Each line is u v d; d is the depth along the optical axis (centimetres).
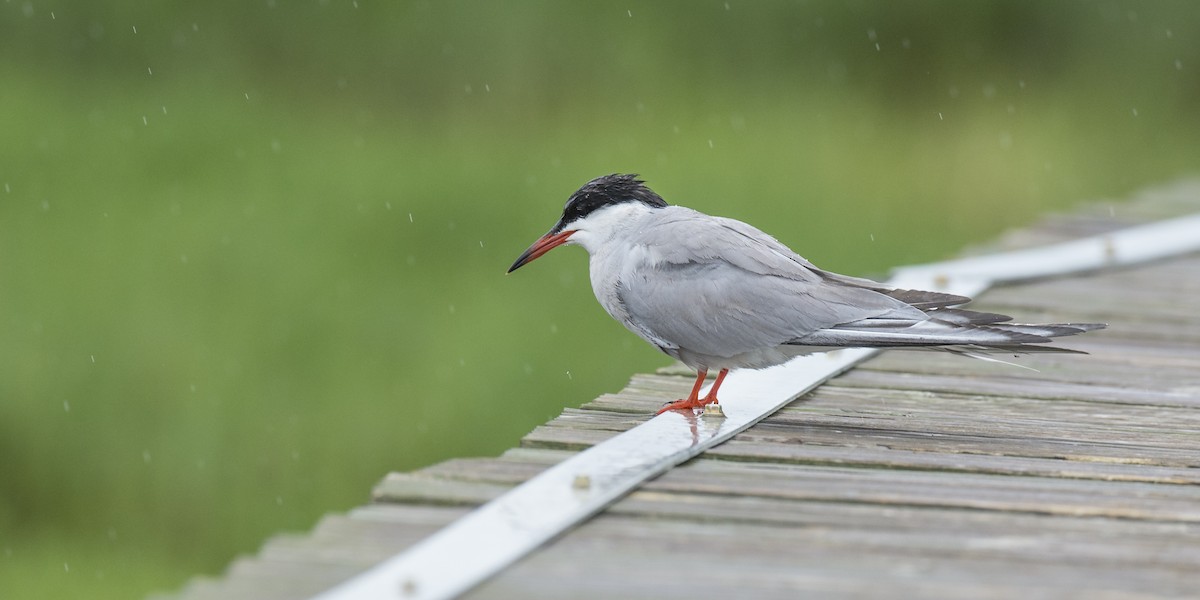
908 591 464
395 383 1395
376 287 1612
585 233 770
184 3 2403
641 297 717
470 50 2386
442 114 2327
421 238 1764
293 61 2381
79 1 2380
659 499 554
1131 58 2591
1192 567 490
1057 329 618
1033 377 793
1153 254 1175
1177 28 2589
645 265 721
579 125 2280
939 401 733
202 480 1311
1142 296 1040
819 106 2423
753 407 696
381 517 521
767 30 2516
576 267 1719
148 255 1662
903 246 1914
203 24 2392
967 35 2567
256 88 2333
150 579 1209
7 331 1466
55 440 1330
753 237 720
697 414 684
